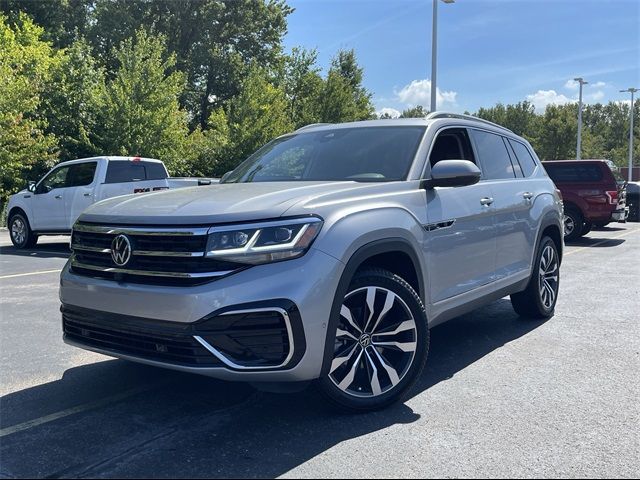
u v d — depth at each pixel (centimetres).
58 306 700
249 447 333
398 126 486
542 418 373
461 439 343
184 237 331
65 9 3638
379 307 379
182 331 322
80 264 383
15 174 1997
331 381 357
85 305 368
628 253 1288
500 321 636
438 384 436
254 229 329
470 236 471
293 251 331
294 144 520
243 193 380
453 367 477
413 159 443
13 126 1920
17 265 1072
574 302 736
